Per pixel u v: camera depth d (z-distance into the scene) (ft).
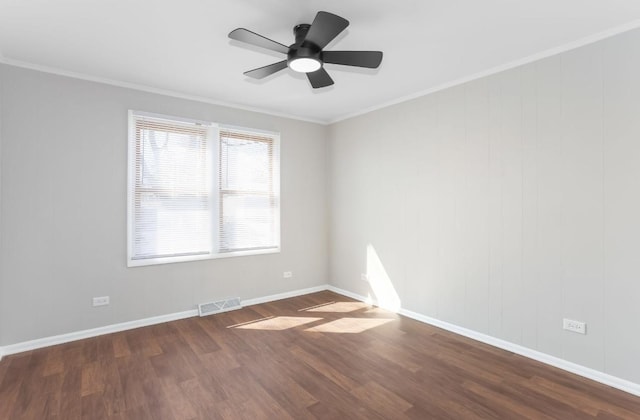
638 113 7.57
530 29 7.88
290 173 15.39
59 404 7.27
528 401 7.43
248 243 14.19
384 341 10.59
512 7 6.99
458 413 7.02
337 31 6.45
